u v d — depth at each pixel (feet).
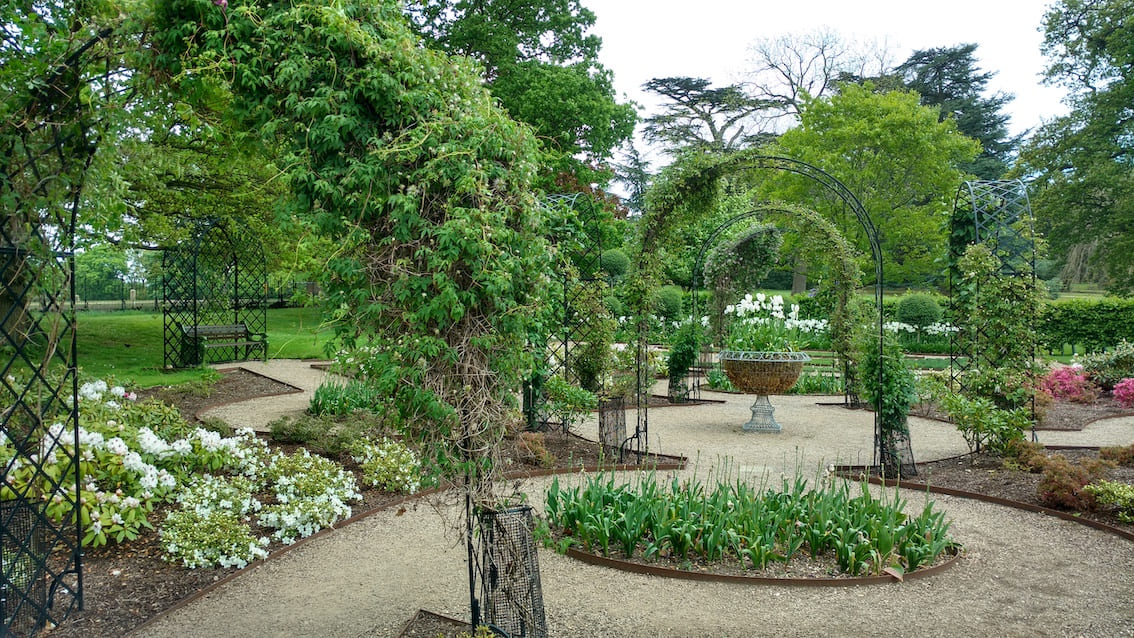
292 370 44.75
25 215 11.61
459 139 10.31
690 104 100.07
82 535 14.07
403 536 16.56
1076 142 62.90
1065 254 67.21
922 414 33.53
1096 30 62.03
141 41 10.97
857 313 35.76
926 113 65.26
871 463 23.67
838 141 67.67
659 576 14.12
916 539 15.16
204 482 17.20
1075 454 25.35
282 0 10.31
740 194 71.87
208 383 34.45
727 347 31.94
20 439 12.34
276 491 18.48
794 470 22.98
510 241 10.62
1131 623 12.26
